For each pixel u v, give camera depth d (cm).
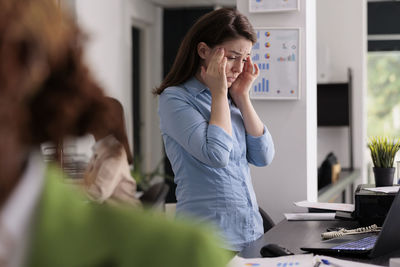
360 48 588
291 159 323
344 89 570
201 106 225
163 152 745
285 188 324
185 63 227
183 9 741
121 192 289
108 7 599
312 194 334
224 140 213
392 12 735
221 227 219
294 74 320
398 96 755
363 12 588
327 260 172
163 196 366
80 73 44
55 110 43
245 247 211
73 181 48
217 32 221
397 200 186
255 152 240
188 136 216
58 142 44
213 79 217
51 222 41
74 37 44
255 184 328
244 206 225
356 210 243
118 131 48
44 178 41
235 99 237
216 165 213
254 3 322
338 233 221
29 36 38
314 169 340
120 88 635
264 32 321
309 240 220
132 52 732
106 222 43
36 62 40
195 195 221
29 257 39
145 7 706
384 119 762
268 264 170
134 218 43
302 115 321
